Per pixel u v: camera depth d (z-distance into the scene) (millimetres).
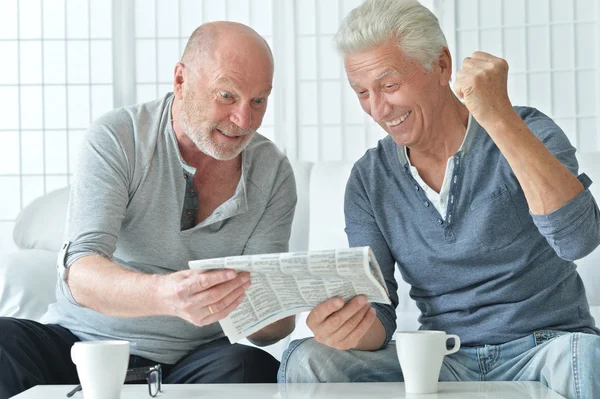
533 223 2160
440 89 2223
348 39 2164
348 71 2209
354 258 1626
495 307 2164
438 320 2238
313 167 3285
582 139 4336
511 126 1937
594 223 1949
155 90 4535
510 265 2160
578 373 1790
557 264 2162
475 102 1951
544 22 4348
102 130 2336
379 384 1903
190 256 2369
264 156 2479
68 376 2320
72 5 4590
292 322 2412
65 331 2379
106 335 2354
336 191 3148
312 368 2035
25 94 4637
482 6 4383
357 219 2355
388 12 2137
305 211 3156
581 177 2014
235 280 1685
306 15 4473
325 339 1883
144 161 2334
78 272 2029
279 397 1741
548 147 2119
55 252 3191
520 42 4367
